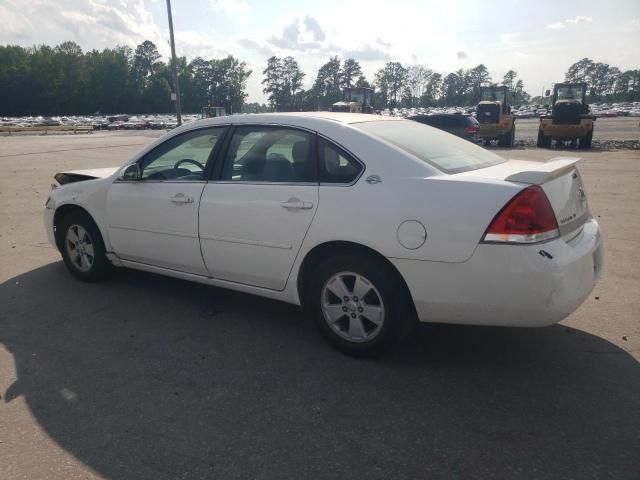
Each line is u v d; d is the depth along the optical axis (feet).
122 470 8.09
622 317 13.65
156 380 10.75
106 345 12.33
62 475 7.97
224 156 13.17
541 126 78.23
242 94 454.40
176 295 15.60
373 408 9.70
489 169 11.29
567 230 10.40
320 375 10.92
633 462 8.13
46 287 16.22
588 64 491.31
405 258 10.36
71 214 16.34
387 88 450.30
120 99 411.54
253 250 12.41
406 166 10.75
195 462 8.25
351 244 11.08
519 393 10.14
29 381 10.71
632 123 166.40
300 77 440.45
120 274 17.46
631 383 10.46
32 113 383.86
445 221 9.96
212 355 11.84
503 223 9.55
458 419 9.32
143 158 14.71
